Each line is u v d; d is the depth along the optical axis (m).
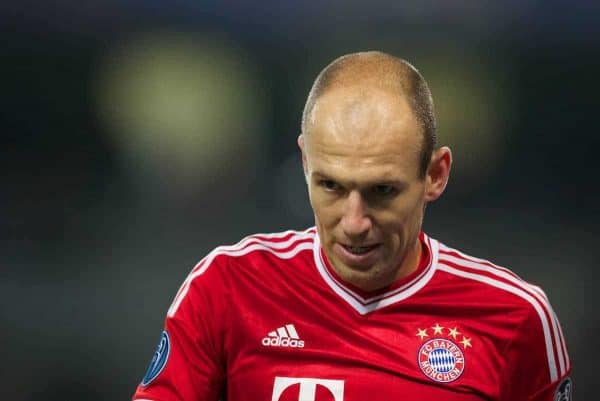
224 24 65.06
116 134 62.56
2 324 35.09
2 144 61.31
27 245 47.00
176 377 10.02
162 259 45.69
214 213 54.94
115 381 30.73
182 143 62.22
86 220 52.06
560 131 62.69
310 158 9.25
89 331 34.62
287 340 10.17
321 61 65.06
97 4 64.62
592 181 59.47
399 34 64.81
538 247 48.41
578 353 33.00
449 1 64.69
